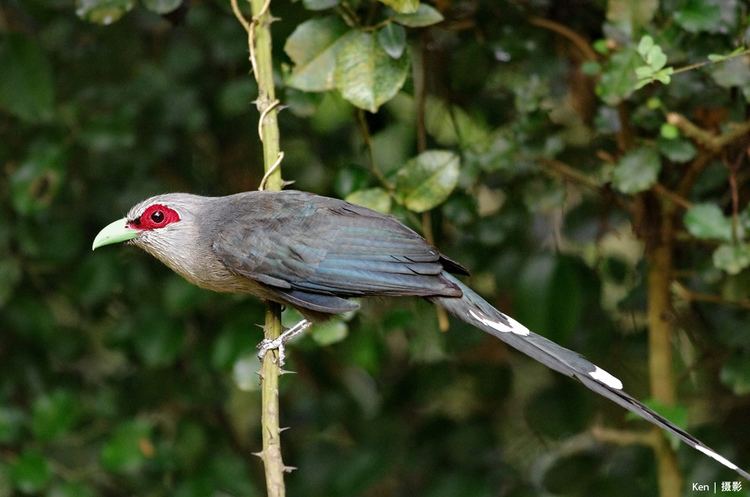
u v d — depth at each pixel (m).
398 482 12.96
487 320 9.08
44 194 11.41
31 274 12.26
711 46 9.72
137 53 12.29
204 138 12.58
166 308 11.86
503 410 12.74
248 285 9.30
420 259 9.02
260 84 8.92
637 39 9.64
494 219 11.15
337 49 9.38
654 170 9.95
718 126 10.25
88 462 11.63
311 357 12.58
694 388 12.11
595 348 11.86
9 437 11.25
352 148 12.20
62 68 12.21
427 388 12.22
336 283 8.99
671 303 10.89
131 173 12.28
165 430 12.61
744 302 10.64
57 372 12.50
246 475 12.01
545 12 10.80
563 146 10.74
